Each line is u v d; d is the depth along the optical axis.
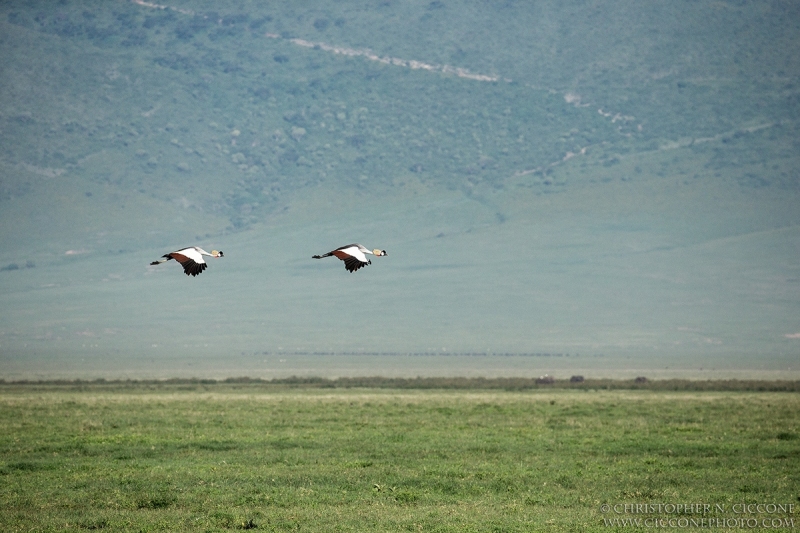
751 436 88.50
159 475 67.06
